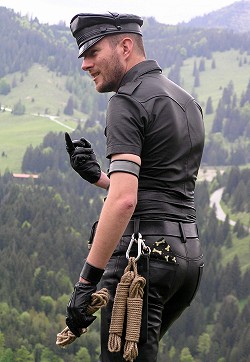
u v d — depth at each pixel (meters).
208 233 178.50
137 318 4.11
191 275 4.43
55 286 146.25
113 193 4.14
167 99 4.41
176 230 4.35
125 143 4.22
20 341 124.06
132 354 4.09
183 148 4.43
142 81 4.47
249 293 149.38
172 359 128.62
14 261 149.25
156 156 4.35
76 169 4.99
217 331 134.75
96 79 4.62
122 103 4.33
